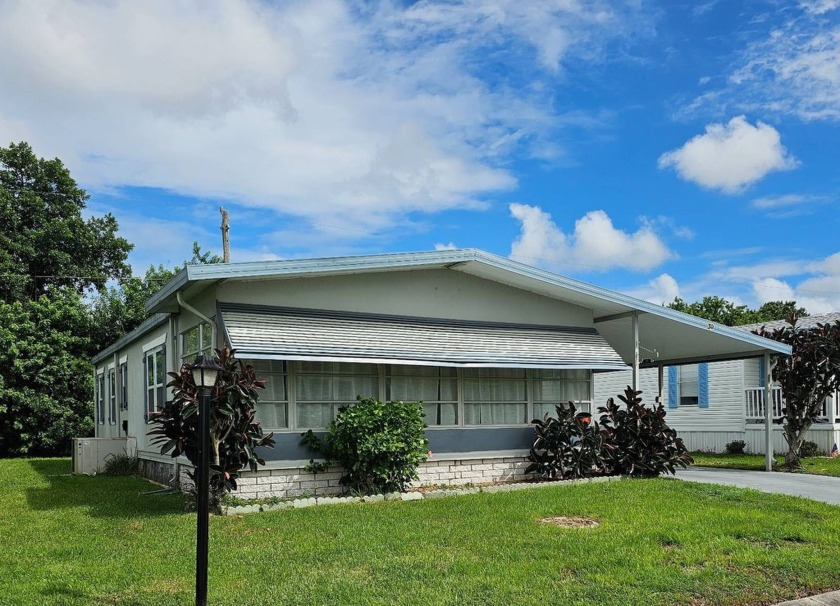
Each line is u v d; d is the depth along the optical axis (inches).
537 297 538.6
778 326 884.6
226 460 374.3
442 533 314.7
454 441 490.3
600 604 221.8
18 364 935.0
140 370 625.0
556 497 410.6
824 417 760.3
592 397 562.6
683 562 267.9
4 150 1184.8
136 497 451.8
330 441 423.2
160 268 1208.2
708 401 854.5
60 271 1180.5
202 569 212.4
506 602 222.4
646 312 534.9
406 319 471.8
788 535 309.1
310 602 221.6
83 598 226.4
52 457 952.9
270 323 413.4
